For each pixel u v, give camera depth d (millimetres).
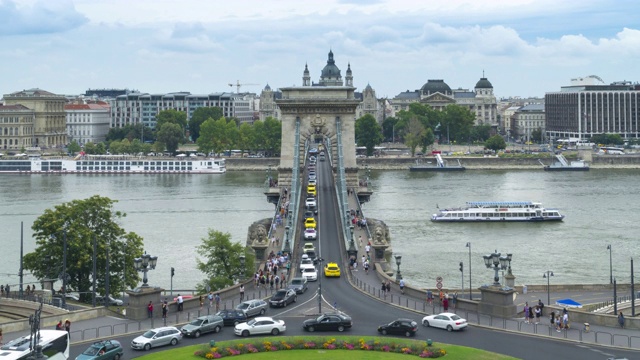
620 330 112500
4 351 89250
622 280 182500
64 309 124688
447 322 111500
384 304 129875
